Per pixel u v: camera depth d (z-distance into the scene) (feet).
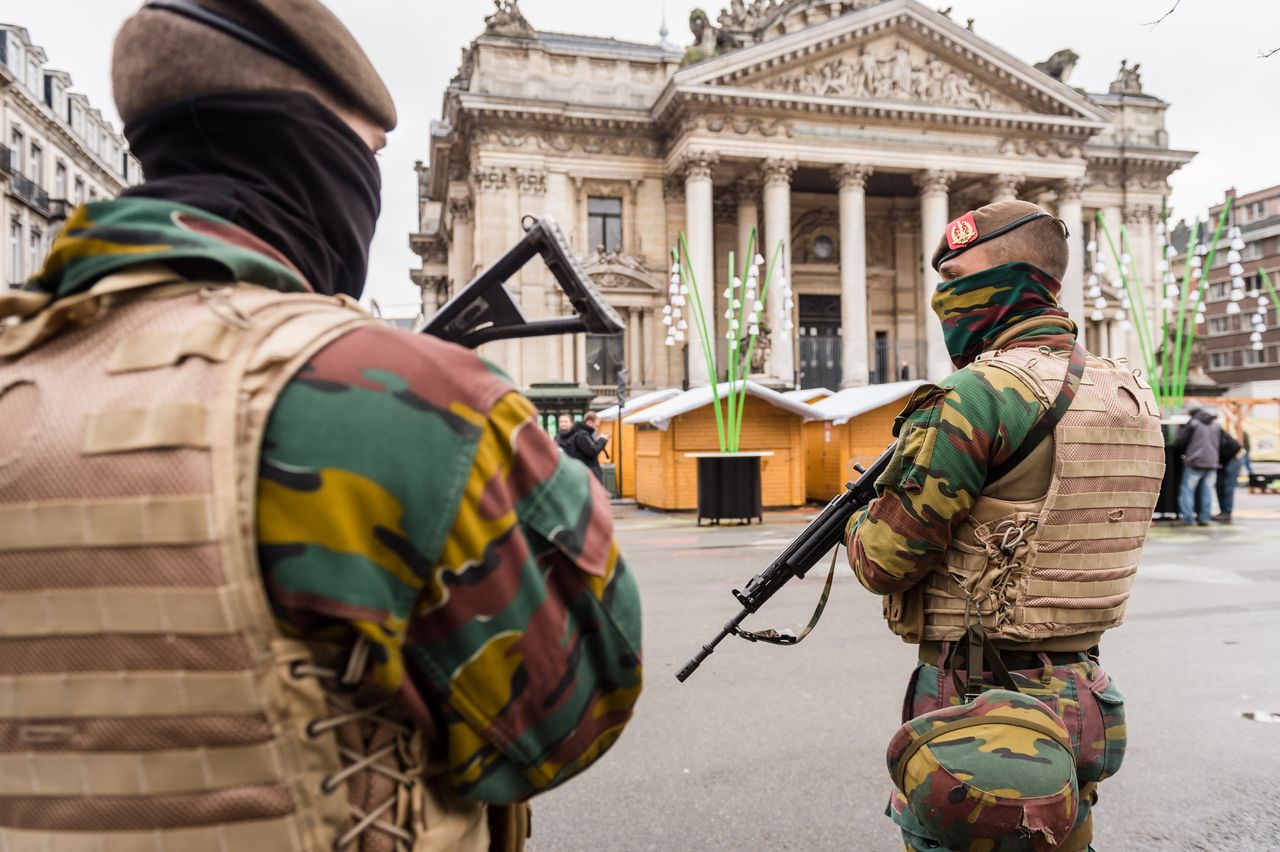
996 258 6.50
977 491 5.84
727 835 10.87
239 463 2.49
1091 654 6.48
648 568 32.83
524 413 3.05
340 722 2.66
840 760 13.24
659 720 15.11
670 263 119.14
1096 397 6.07
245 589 2.44
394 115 3.84
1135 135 141.18
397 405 2.71
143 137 3.35
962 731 5.28
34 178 138.31
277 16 3.22
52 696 2.49
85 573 2.46
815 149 115.24
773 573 7.07
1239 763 13.16
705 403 54.13
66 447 2.51
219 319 2.68
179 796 2.46
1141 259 139.33
